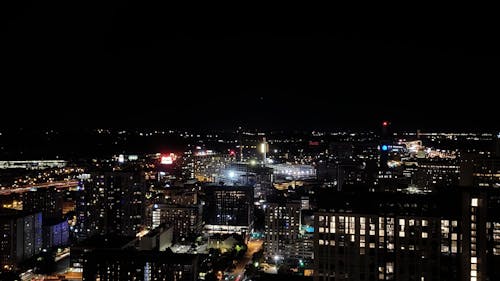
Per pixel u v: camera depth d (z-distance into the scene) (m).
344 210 183.25
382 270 178.75
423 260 176.38
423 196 193.88
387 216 178.75
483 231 170.75
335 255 182.50
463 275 171.62
